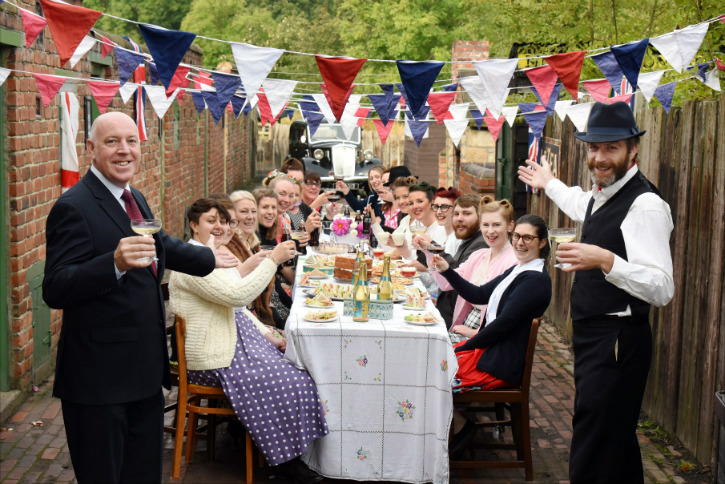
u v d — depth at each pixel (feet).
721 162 16.40
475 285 18.19
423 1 103.50
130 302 11.83
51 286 11.11
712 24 20.17
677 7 23.20
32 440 18.10
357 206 34.78
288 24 120.57
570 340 28.04
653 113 20.63
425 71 15.30
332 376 16.01
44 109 22.06
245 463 17.28
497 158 41.55
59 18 12.64
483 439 18.92
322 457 16.21
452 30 104.22
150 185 38.19
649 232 13.34
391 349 15.84
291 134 67.46
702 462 17.19
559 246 13.21
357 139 66.54
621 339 13.60
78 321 11.67
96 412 11.70
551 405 21.53
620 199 13.84
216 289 15.70
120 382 11.80
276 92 17.75
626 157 13.67
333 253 23.59
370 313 16.65
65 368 11.79
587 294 13.96
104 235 11.65
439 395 15.65
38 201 21.65
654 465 17.40
